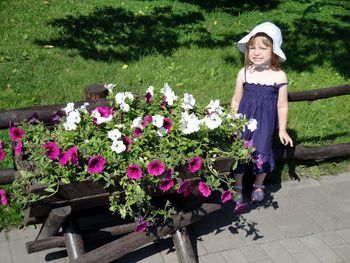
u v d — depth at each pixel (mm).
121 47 6527
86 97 3730
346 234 3592
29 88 5242
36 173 2807
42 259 3215
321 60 6699
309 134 4812
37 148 2939
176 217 3182
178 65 6086
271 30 3621
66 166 2820
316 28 8055
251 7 9070
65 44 6480
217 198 3682
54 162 2848
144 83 5543
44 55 6066
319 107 5363
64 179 2775
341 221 3734
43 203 2793
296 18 8570
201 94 5379
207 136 3133
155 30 7316
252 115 3689
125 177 2887
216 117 3125
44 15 7578
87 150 2924
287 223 3682
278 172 4246
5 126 3418
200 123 3125
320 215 3793
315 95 4234
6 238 3381
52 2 8305
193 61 6223
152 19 7832
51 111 3525
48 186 2752
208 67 6098
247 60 3771
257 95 3670
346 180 4266
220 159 3113
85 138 3016
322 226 3666
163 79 5672
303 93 4184
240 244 3438
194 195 3191
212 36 7254
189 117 3084
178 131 3092
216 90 5508
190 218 3223
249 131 3693
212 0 9320
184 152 3084
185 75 5848
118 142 2904
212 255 3326
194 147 3100
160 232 3143
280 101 3715
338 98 5633
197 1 9156
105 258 2982
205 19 8086
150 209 3070
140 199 2865
